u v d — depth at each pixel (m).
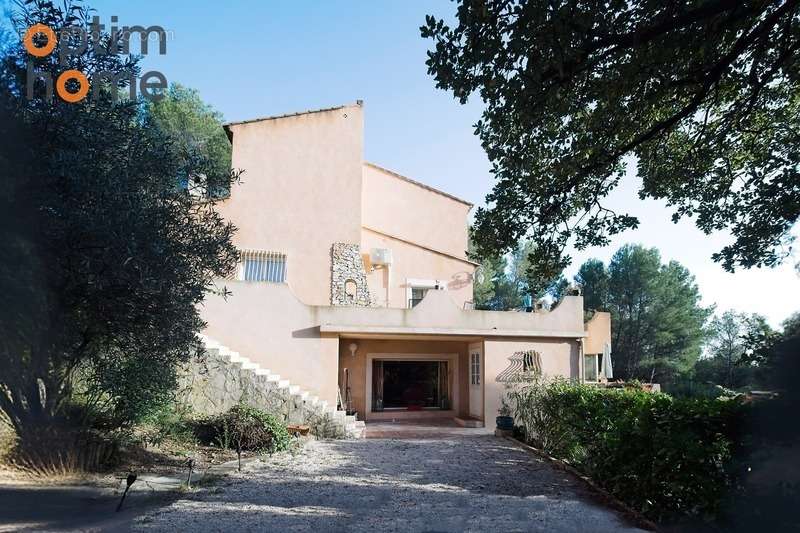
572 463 9.66
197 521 5.84
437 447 11.89
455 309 15.40
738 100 7.70
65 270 5.88
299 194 17.11
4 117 5.45
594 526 5.81
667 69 6.61
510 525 5.83
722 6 5.46
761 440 4.54
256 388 12.89
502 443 12.58
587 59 6.10
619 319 40.72
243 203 16.62
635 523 5.99
